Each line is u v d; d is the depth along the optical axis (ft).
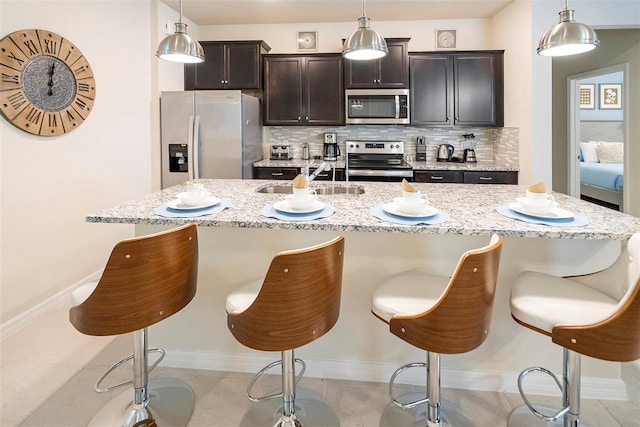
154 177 13.05
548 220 5.23
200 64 14.66
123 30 11.43
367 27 7.81
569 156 17.17
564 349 4.94
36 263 8.89
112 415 5.63
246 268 6.51
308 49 15.61
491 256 4.20
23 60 8.29
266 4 13.47
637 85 13.60
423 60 14.28
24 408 5.93
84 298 4.72
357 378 6.57
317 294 4.37
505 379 6.28
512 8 13.37
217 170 12.98
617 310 3.84
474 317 4.23
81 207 10.12
